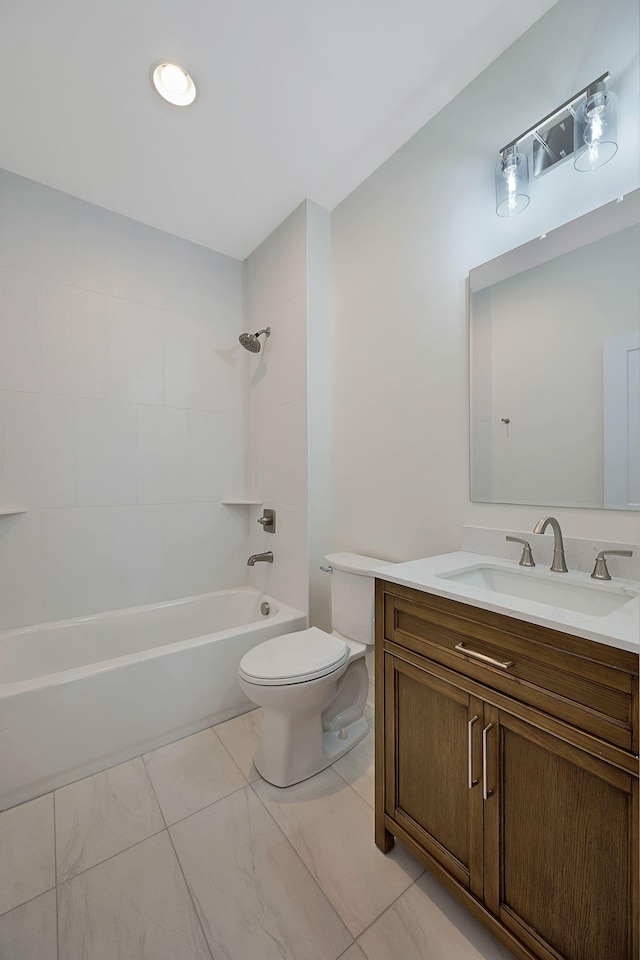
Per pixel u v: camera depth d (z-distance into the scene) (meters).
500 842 0.91
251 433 2.66
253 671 1.44
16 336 1.96
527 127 1.34
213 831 1.30
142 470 2.33
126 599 2.28
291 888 1.11
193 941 0.99
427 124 1.69
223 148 1.80
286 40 1.34
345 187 2.06
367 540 2.00
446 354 1.62
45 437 2.04
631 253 1.11
